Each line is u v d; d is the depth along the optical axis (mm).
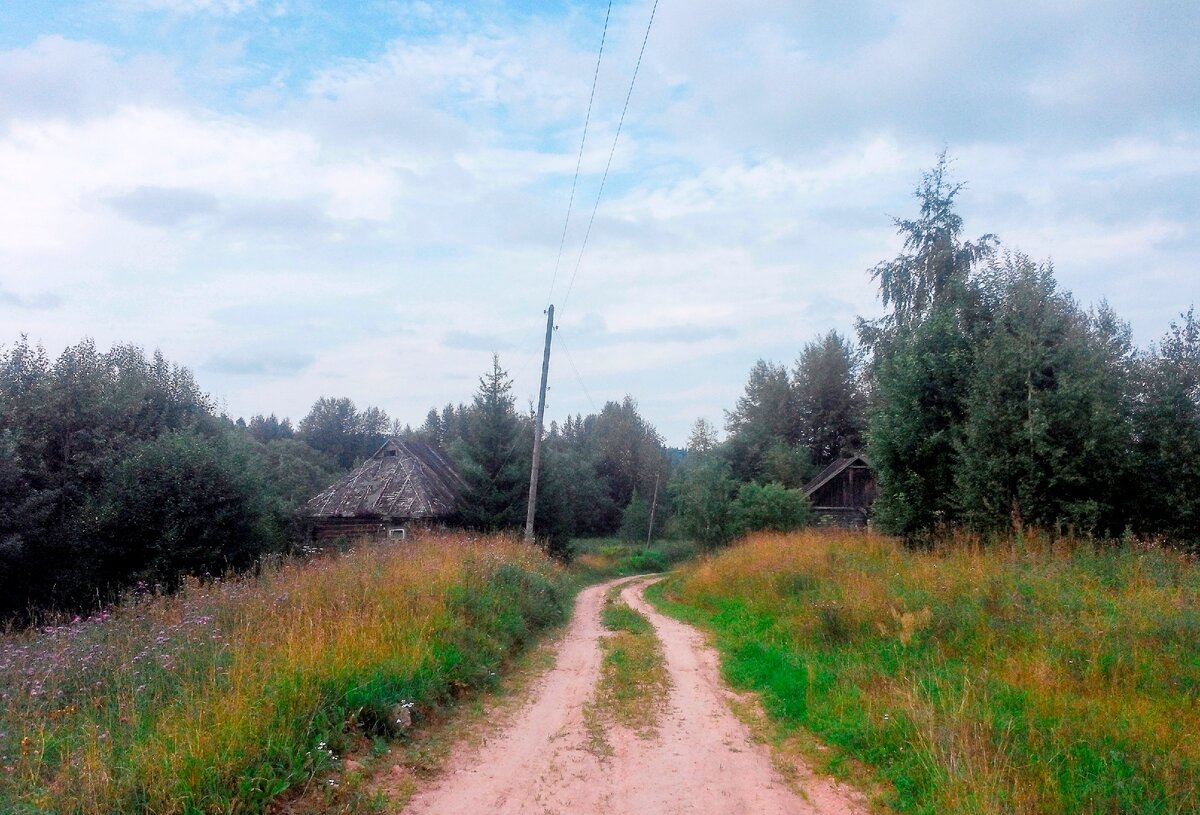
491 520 31359
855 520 32750
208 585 12273
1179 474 13984
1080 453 14344
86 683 6812
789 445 51375
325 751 5641
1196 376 14094
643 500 59625
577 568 36469
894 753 6141
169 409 23547
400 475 32000
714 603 17797
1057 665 7695
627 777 6039
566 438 83250
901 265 29406
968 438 15852
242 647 7324
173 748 5020
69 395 19000
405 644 8406
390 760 6125
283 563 15695
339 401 90438
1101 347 15062
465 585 12125
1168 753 5668
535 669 10406
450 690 8258
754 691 9094
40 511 16719
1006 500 14938
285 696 6059
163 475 18703
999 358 15523
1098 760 5562
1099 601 9477
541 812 5254
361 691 6719
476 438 32594
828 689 8062
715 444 52438
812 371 54188
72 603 17297
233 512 19656
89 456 18578
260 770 5031
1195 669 7289
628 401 74500
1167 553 11836
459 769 6129
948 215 28672
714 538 36188
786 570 15531
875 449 18609
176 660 7168
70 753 5020
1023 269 16641
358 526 29984
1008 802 4934
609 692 9016
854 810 5434
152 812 4465
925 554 14695
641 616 16781
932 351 17906
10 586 16891
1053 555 12203
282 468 35906
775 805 5500
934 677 7703
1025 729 6172
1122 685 7266
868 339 29219
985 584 10492
